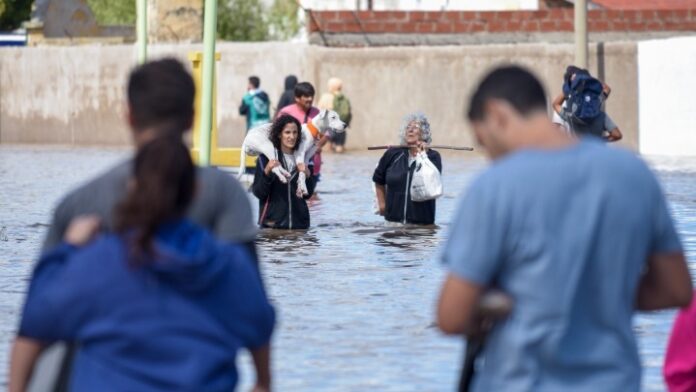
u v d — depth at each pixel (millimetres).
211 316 8031
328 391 14984
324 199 39031
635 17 69125
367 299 20875
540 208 8039
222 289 8078
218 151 44688
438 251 26641
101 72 74812
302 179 30609
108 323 7887
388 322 18984
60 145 75312
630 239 8211
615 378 8203
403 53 66375
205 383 7910
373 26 68438
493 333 8281
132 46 73312
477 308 8141
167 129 8898
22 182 45625
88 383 7906
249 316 8188
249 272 8219
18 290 21844
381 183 31812
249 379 15555
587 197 8102
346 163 56906
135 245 7859
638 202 8227
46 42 84438
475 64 65125
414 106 66375
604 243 8148
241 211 9516
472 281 8055
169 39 72000
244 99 60750
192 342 7930
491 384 8250
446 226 31297
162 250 7844
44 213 34562
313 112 38625
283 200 30641
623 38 69062
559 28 68375
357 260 25375
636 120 62094
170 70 8969
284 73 68625
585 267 8133
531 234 8039
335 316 19438
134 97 8930
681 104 59531
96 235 8266
